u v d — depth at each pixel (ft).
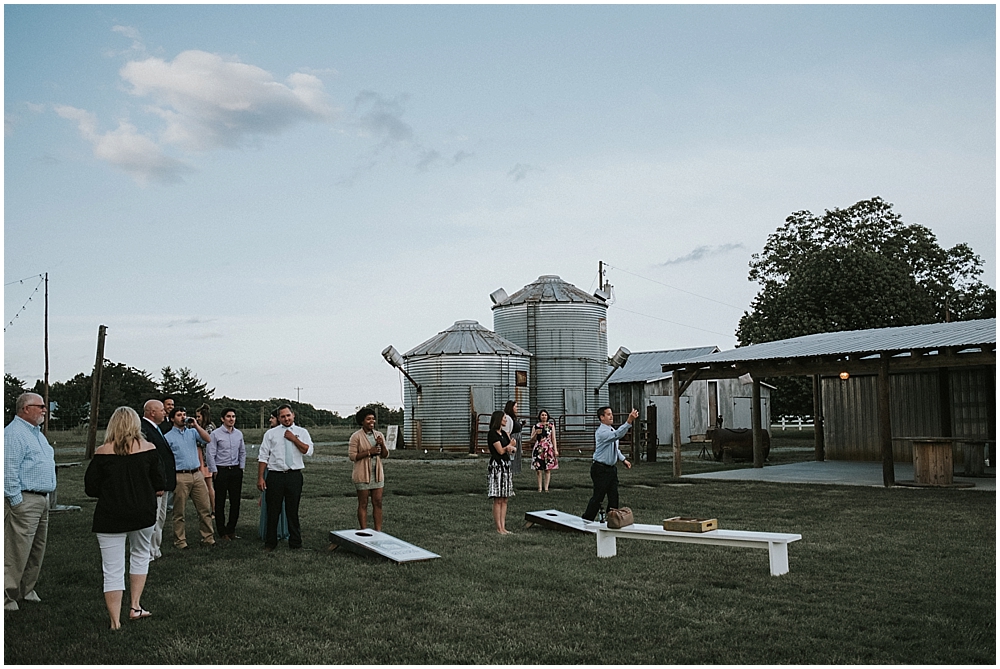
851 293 150.00
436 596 25.66
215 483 37.19
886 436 60.80
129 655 20.10
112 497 22.54
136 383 247.91
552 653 20.03
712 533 30.42
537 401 129.18
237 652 20.31
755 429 81.97
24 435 23.62
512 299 133.18
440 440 118.11
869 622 22.41
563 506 49.44
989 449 78.33
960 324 83.35
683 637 21.25
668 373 138.41
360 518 37.60
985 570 29.04
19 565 23.85
